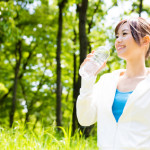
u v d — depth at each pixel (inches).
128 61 73.4
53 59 644.7
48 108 636.1
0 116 619.2
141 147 63.2
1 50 568.1
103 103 71.6
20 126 156.6
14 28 301.3
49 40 541.6
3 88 563.2
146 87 65.3
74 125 384.5
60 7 435.5
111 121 68.9
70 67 634.8
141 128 64.3
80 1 335.9
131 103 65.2
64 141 135.4
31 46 596.7
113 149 66.9
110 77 75.7
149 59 75.5
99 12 533.6
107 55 73.0
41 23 501.7
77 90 384.8
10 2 299.7
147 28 71.9
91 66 71.8
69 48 532.1
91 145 171.3
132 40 70.9
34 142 132.0
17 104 633.0
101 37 575.8
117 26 73.8
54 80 661.3
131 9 529.0
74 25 524.7
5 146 125.7
